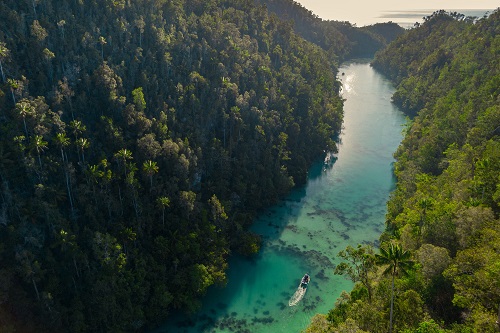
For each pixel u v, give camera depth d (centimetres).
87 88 11469
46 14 12156
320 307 9781
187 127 12756
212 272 10094
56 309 8194
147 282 9231
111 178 10044
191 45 15250
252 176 13888
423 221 8494
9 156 8969
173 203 10906
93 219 9488
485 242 6391
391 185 15862
